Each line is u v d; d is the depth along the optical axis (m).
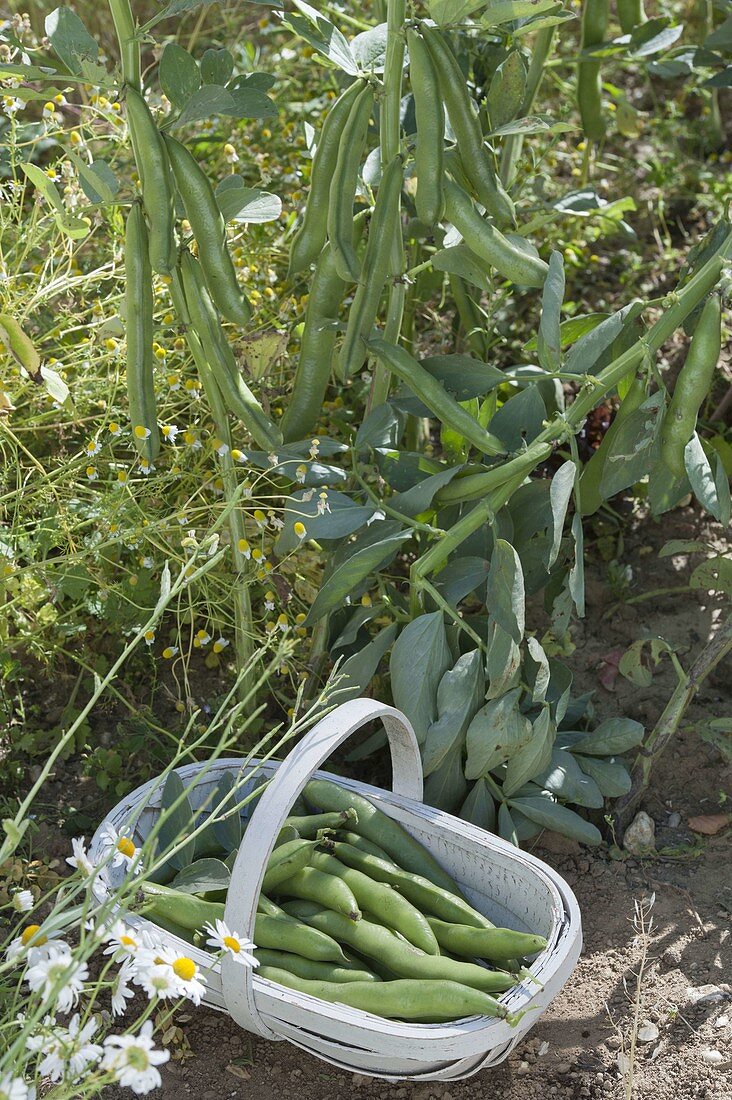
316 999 1.66
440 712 2.13
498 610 2.06
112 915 1.48
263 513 2.37
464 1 1.92
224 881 1.91
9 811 2.30
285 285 2.94
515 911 1.95
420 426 2.84
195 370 2.68
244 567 2.33
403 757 2.07
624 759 2.45
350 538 2.34
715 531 2.96
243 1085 1.85
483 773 2.17
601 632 2.76
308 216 2.22
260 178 3.12
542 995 1.67
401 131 2.52
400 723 2.00
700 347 2.02
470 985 1.73
